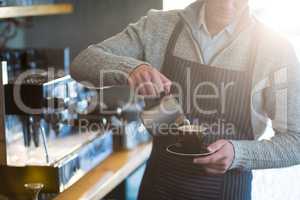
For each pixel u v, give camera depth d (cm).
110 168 231
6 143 196
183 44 173
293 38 252
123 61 161
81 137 229
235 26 168
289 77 162
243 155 157
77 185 212
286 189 259
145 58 178
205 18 170
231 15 167
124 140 258
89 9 290
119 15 286
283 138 162
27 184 188
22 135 209
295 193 257
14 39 299
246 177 174
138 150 257
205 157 154
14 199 195
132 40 179
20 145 208
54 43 299
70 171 202
